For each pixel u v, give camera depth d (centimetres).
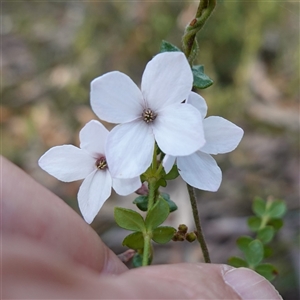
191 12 17
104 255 8
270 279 8
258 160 16
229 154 16
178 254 13
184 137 6
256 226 9
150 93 6
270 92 17
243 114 17
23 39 20
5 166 7
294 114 17
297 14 16
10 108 18
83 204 6
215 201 14
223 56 17
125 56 17
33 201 7
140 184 6
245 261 9
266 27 17
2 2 21
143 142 6
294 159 16
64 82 18
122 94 6
